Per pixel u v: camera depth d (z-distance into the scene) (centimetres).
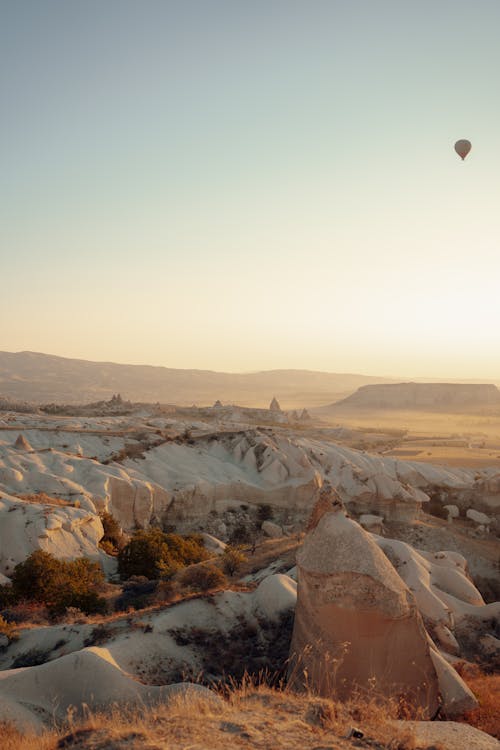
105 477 5484
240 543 5712
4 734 1319
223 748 731
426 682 1519
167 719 855
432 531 5153
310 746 769
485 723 1512
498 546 5238
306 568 1619
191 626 2159
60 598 2991
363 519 5212
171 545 4206
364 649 1516
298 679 1570
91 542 4353
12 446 5969
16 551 3950
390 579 1548
